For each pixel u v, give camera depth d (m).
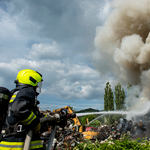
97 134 8.46
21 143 1.73
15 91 1.91
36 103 2.02
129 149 3.48
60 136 4.54
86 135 7.96
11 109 1.68
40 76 2.20
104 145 3.73
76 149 3.70
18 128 1.74
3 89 1.87
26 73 2.04
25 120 1.67
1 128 1.80
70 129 4.84
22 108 1.67
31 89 1.89
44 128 2.08
